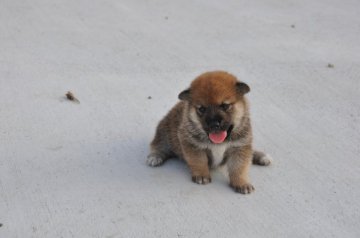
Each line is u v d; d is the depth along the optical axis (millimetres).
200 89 1521
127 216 1474
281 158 1642
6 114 1756
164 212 1484
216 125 1495
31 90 1854
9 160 1609
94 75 1938
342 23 2248
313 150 1667
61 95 1844
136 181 1562
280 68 1988
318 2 2473
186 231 1444
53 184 1549
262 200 1520
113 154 1642
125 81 1915
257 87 1901
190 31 2186
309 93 1878
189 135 1546
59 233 1438
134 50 2066
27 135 1689
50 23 2199
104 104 1817
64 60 1999
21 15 2236
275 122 1766
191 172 1576
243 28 2211
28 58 1996
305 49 2086
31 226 1451
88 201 1507
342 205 1508
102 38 2125
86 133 1707
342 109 1812
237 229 1450
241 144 1542
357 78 1938
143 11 2336
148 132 1722
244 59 2031
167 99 1845
